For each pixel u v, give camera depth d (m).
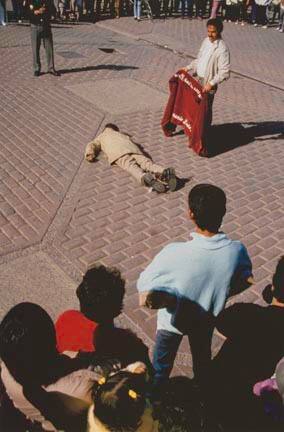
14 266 5.28
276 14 20.83
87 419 2.15
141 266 5.34
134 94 10.66
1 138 8.14
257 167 7.68
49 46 11.12
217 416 3.38
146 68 12.69
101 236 5.80
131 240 5.75
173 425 3.11
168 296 3.06
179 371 4.15
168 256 3.03
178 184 6.98
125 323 4.59
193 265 2.98
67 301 4.86
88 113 9.46
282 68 13.69
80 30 16.53
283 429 3.07
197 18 19.64
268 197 6.81
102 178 7.07
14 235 5.75
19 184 6.80
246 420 3.31
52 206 6.34
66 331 2.78
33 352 2.20
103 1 18.56
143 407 2.06
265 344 2.94
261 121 9.62
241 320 2.98
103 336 2.75
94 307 2.63
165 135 8.62
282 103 10.85
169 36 16.50
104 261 5.40
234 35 17.48
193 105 7.72
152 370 2.99
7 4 16.95
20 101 9.80
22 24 16.22
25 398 2.29
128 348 2.75
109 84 11.17
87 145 7.48
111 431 2.01
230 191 6.91
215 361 3.25
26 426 2.50
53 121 8.97
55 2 17.83
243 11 19.16
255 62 14.13
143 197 6.64
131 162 7.08
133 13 19.38
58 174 7.11
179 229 5.99
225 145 8.42
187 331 3.29
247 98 11.04
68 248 5.59
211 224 2.96
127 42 15.44
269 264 5.47
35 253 5.48
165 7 19.31
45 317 2.30
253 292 5.06
